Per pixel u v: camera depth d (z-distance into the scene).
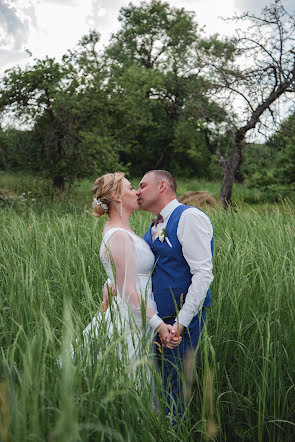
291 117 11.12
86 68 13.28
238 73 10.89
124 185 2.62
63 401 1.50
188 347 2.55
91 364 1.86
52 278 3.38
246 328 2.65
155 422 1.97
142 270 2.58
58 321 2.42
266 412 2.33
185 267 2.58
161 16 31.28
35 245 3.88
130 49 32.41
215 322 2.84
